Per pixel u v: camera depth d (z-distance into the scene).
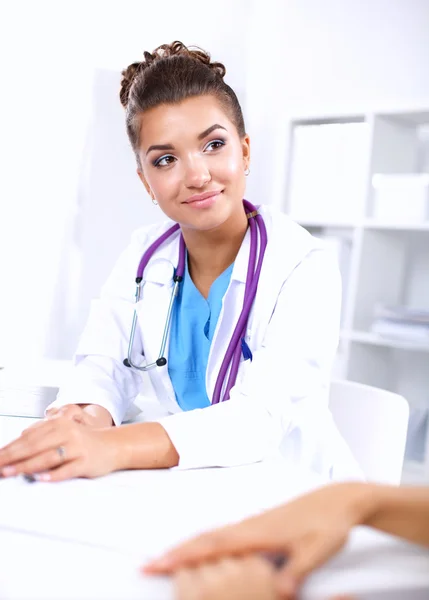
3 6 3.26
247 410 1.01
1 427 1.07
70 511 0.72
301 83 3.56
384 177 2.81
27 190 3.32
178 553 0.59
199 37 3.64
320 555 0.57
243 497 0.81
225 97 1.13
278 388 1.06
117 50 3.45
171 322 1.27
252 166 3.73
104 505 0.75
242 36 3.72
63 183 3.33
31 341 3.34
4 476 0.83
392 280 2.86
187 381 1.27
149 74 1.11
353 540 0.67
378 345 2.84
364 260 2.73
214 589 0.53
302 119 2.90
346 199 2.84
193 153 1.10
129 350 1.27
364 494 0.64
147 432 0.93
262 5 3.71
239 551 0.58
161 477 0.88
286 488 0.86
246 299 1.18
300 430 1.16
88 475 0.85
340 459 1.19
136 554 0.63
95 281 3.20
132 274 1.35
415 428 2.59
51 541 0.65
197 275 1.29
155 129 1.10
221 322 1.20
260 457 1.00
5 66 3.28
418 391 2.86
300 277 1.16
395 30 3.22
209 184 1.11
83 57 3.36
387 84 3.24
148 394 1.77
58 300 3.35
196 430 0.95
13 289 3.32
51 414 1.12
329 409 1.34
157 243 1.33
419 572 0.61
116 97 3.19
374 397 1.29
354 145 2.82
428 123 2.82
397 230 2.84
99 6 3.39
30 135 3.31
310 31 3.53
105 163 3.18
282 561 0.59
